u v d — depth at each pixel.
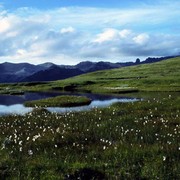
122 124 22.84
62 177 12.30
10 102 79.25
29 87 148.62
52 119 26.84
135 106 33.19
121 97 82.75
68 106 61.66
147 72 189.25
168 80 130.88
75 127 21.89
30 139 18.33
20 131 21.48
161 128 21.16
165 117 25.95
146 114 27.20
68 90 126.88
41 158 14.32
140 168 13.20
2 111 58.78
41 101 69.19
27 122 25.02
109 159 14.23
